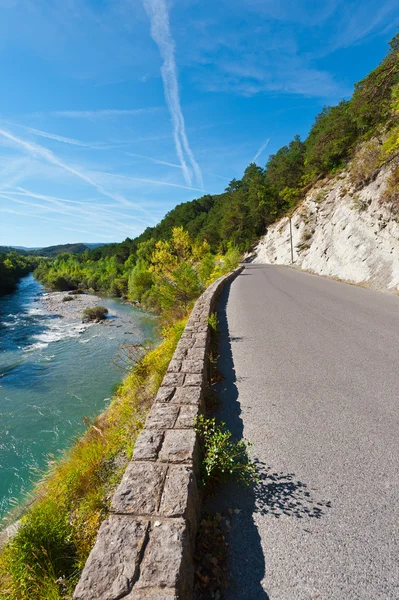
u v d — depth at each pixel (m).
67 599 2.10
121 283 58.59
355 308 9.11
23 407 12.62
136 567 1.54
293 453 2.86
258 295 13.62
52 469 5.07
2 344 23.62
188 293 18.08
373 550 1.90
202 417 2.91
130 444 3.73
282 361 5.22
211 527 2.14
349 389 4.02
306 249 35.28
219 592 1.72
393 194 13.54
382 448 2.84
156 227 123.06
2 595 2.34
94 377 15.59
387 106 17.64
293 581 1.75
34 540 2.42
